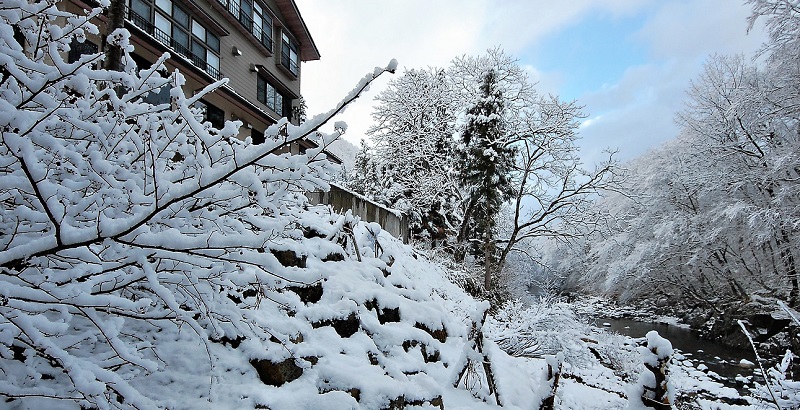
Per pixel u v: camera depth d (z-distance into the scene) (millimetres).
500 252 22234
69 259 2197
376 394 3627
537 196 20656
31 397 2402
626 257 22859
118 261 2082
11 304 1694
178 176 2203
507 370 6570
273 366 3373
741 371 12727
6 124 1538
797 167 16203
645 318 22953
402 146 24109
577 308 9156
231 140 1921
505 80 21375
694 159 20078
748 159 18000
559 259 29109
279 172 2113
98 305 1801
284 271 2191
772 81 16703
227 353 3426
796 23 14961
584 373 9859
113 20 4691
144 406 1800
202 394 2959
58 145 1729
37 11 2191
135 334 3227
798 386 4660
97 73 2246
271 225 2328
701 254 19766
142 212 1698
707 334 17953
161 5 11734
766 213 15773
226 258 2090
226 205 2213
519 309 9781
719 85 18891
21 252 1639
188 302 2641
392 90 27688
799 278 16969
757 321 16188
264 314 3906
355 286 5469
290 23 18969
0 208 2109
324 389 3518
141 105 2408
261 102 16438
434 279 10828
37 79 1819
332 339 4207
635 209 23922
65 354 1658
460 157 20734
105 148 2389
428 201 20812
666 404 2535
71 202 1922
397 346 5004
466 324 8266
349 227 6719
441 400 4477
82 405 2314
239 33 15289
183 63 10195
